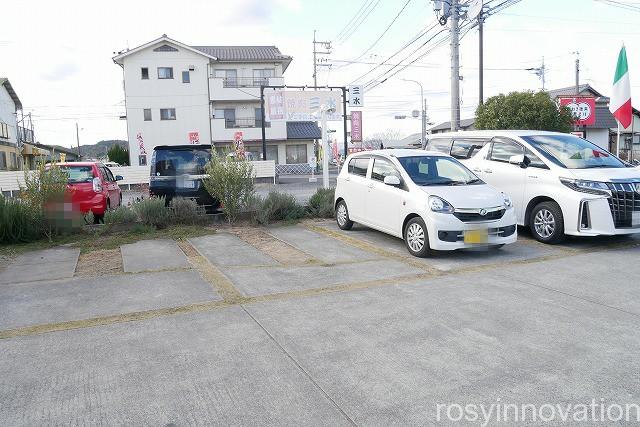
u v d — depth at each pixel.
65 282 5.97
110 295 5.44
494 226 6.91
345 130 25.80
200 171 10.22
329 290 5.58
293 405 3.14
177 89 37.78
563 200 7.54
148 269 6.53
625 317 4.59
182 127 38.06
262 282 5.90
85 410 3.11
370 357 3.82
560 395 3.22
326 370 3.61
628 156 29.61
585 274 6.10
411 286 5.70
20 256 7.45
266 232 9.20
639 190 7.37
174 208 9.59
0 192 8.81
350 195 8.98
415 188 7.30
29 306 5.11
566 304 4.98
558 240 7.77
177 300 5.25
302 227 9.75
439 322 4.53
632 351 3.85
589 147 8.62
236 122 39.75
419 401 3.17
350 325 4.50
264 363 3.74
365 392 3.29
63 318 4.75
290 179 34.22
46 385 3.43
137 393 3.31
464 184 7.58
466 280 5.92
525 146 8.49
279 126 39.81
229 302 5.18
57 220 8.50
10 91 38.16
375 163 8.48
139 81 37.31
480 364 3.67
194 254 7.45
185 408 3.12
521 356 3.79
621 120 10.95
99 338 4.25
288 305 5.07
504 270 6.38
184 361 3.79
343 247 7.89
